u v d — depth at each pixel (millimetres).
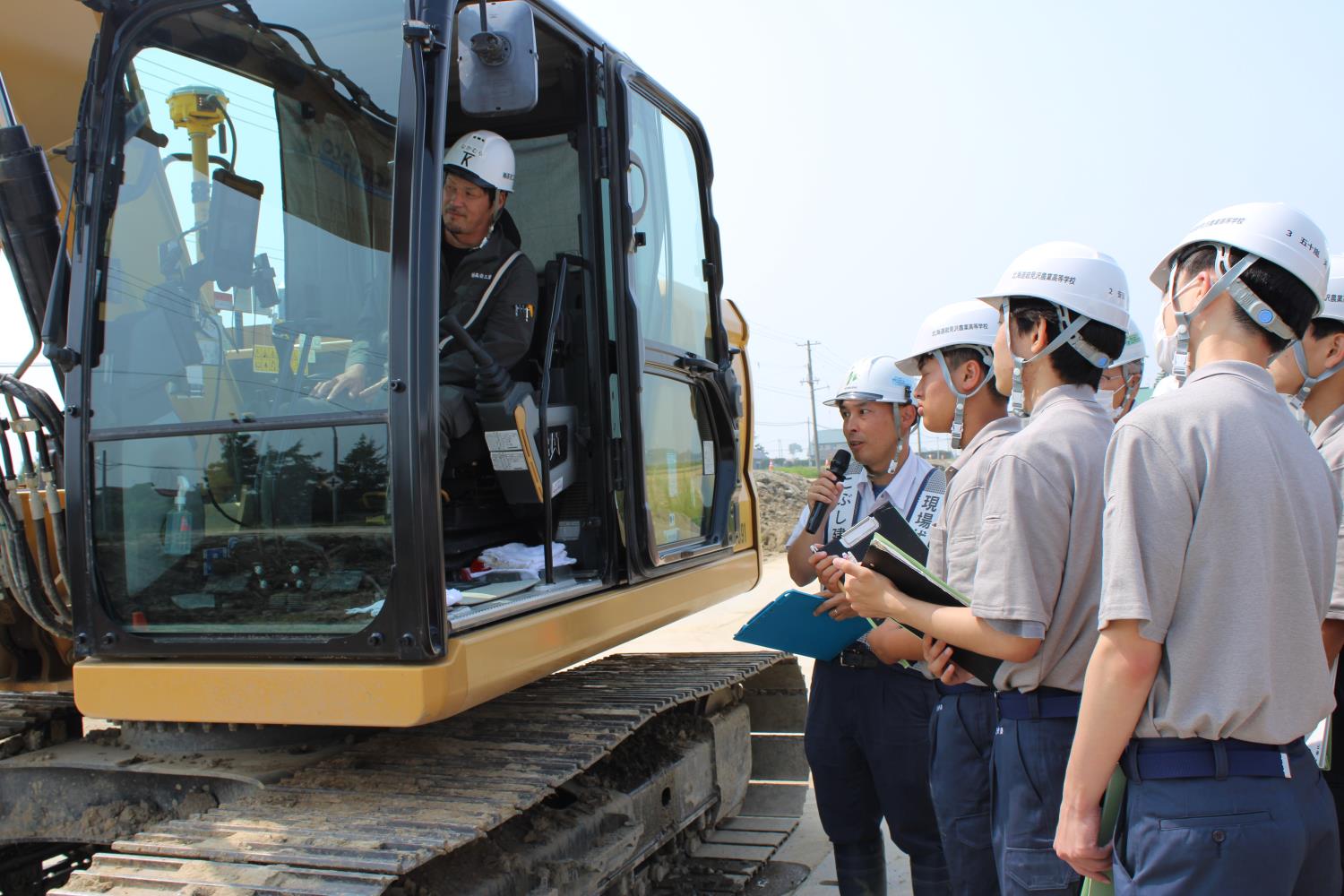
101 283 2971
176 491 2871
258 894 2303
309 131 2879
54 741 3389
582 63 3873
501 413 3432
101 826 2992
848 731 3697
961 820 2906
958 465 2812
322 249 2846
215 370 2881
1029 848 2453
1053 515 2355
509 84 2871
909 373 3389
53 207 3311
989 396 3053
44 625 3242
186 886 2346
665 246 4328
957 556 2693
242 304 2881
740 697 5195
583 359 3873
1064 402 2480
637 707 3676
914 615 2609
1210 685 1904
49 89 3969
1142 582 1931
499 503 3828
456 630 2750
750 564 5066
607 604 3502
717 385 4613
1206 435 1949
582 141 3891
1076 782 2018
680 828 4141
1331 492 2049
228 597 2826
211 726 3197
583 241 3881
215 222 2932
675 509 4281
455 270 3770
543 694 3977
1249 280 2020
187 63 2988
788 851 4984
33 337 3328
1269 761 1908
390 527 2701
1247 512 1913
